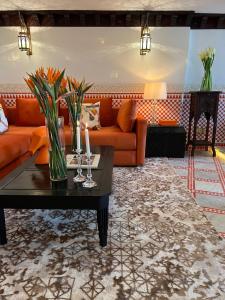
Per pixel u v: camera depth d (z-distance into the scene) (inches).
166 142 138.7
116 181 105.0
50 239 66.3
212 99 138.0
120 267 55.7
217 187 101.0
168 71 147.7
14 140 105.8
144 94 139.4
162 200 88.4
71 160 81.8
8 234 68.7
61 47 143.6
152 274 53.6
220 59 151.1
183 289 49.6
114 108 146.1
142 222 74.1
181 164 129.9
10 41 142.1
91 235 68.1
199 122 157.8
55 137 64.8
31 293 48.9
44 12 132.9
